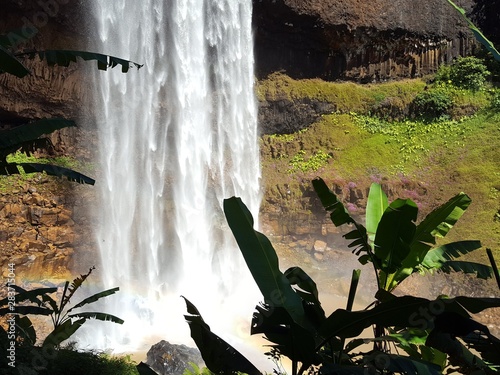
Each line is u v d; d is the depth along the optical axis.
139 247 23.22
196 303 21.17
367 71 29.72
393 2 28.92
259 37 27.56
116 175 23.42
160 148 24.53
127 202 23.41
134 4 23.61
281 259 24.66
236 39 26.73
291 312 5.36
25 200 20.72
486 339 5.75
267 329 5.49
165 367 13.01
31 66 21.95
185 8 24.94
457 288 21.09
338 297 22.56
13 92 22.02
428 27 29.75
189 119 25.25
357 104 28.94
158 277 23.33
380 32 28.86
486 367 5.50
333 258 24.77
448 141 27.08
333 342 6.47
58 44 22.34
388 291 6.58
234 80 26.83
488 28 30.64
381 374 5.54
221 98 26.33
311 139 27.97
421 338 6.10
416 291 21.11
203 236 24.89
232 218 5.75
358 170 26.69
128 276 22.66
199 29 25.52
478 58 29.84
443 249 7.31
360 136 28.16
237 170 26.61
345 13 27.73
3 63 5.79
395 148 27.50
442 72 29.64
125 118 23.83
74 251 21.36
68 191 21.94
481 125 27.09
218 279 24.05
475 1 30.64
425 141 27.45
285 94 27.91
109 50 23.31
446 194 24.89
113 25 23.22
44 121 7.33
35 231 20.42
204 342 5.61
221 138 26.34
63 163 22.67
